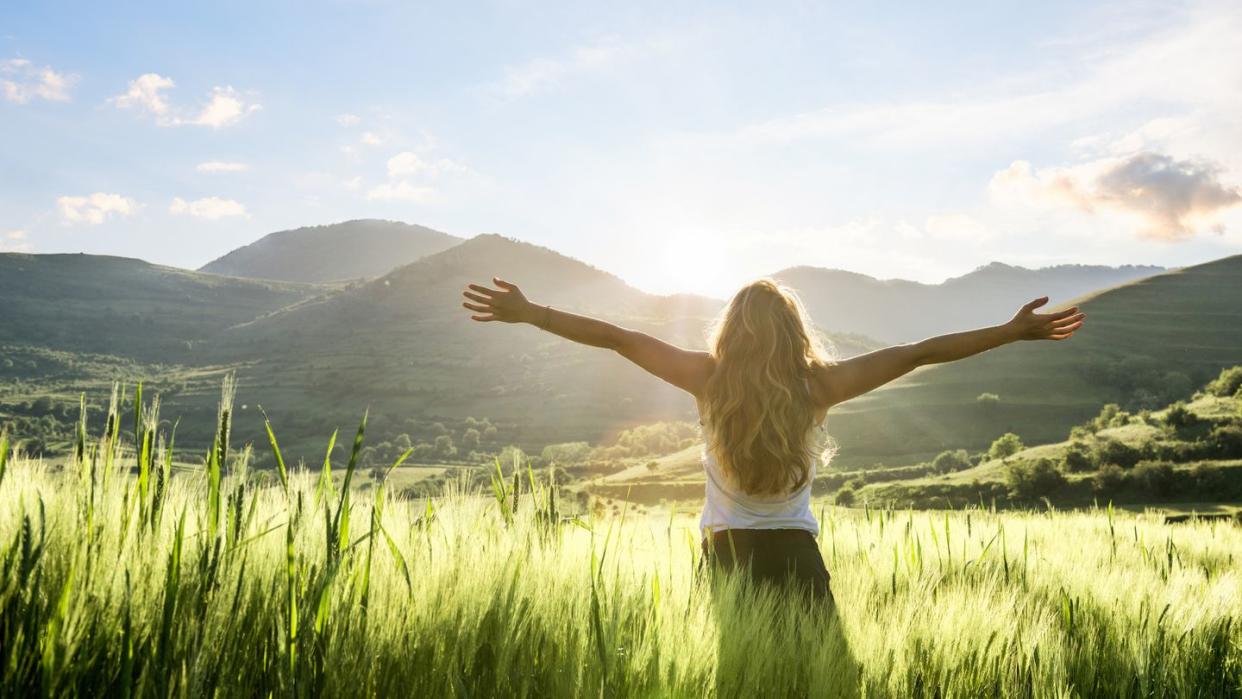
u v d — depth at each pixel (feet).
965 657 6.97
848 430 439.22
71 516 5.23
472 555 6.68
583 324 9.35
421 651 5.50
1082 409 452.35
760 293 9.13
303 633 5.02
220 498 5.52
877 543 12.94
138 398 5.74
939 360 9.49
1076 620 8.52
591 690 5.53
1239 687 7.53
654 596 7.05
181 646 4.69
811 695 6.05
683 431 614.75
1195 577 10.89
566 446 579.48
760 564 8.54
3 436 5.48
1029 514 22.17
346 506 5.77
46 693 4.20
